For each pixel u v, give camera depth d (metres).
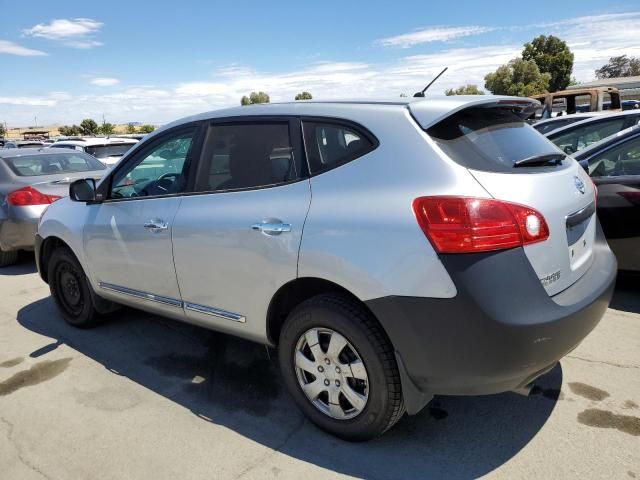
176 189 3.37
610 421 2.82
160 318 4.66
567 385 3.20
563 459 2.53
